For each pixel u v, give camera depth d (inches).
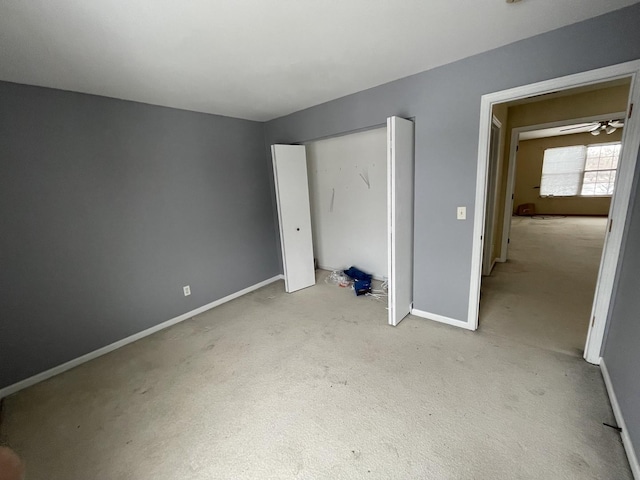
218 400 74.5
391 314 104.0
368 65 85.8
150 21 56.7
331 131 123.3
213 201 130.7
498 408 66.2
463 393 71.3
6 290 81.4
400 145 92.4
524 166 360.5
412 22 63.6
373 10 58.2
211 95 102.9
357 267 163.9
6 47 61.7
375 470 54.2
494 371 78.3
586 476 50.9
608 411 63.9
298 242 144.9
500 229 171.0
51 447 63.6
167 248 116.0
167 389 80.0
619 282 70.5
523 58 74.9
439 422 63.6
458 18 62.7
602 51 65.3
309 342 98.4
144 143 106.7
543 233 248.2
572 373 75.9
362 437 61.2
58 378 88.4
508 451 56.2
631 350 57.7
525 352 85.7
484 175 87.6
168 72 81.0
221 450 60.4
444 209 97.0
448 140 91.8
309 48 73.4
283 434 63.2
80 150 91.8
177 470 56.7
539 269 157.0
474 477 51.9
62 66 72.4
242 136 141.0
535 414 64.0
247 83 94.2
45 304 88.1
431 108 93.0
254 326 112.7
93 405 75.7
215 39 65.7
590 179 324.8
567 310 110.0
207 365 89.7
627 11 61.4
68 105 88.7
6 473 35.8
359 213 155.3
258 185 151.7
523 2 57.7
